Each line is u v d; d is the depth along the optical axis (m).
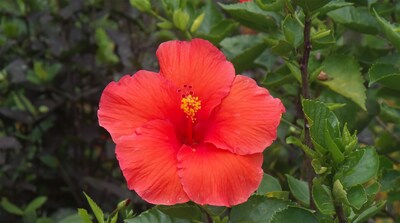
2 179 0.97
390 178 0.65
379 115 0.74
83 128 0.97
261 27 0.72
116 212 0.58
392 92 0.66
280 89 0.85
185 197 0.51
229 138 0.52
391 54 0.72
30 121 0.97
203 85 0.55
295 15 0.59
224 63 0.55
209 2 0.77
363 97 0.67
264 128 0.52
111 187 0.92
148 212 0.56
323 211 0.51
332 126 0.50
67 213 0.98
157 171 0.51
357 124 0.73
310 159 0.59
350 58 0.67
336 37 0.73
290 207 0.52
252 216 0.55
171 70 0.56
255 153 0.52
